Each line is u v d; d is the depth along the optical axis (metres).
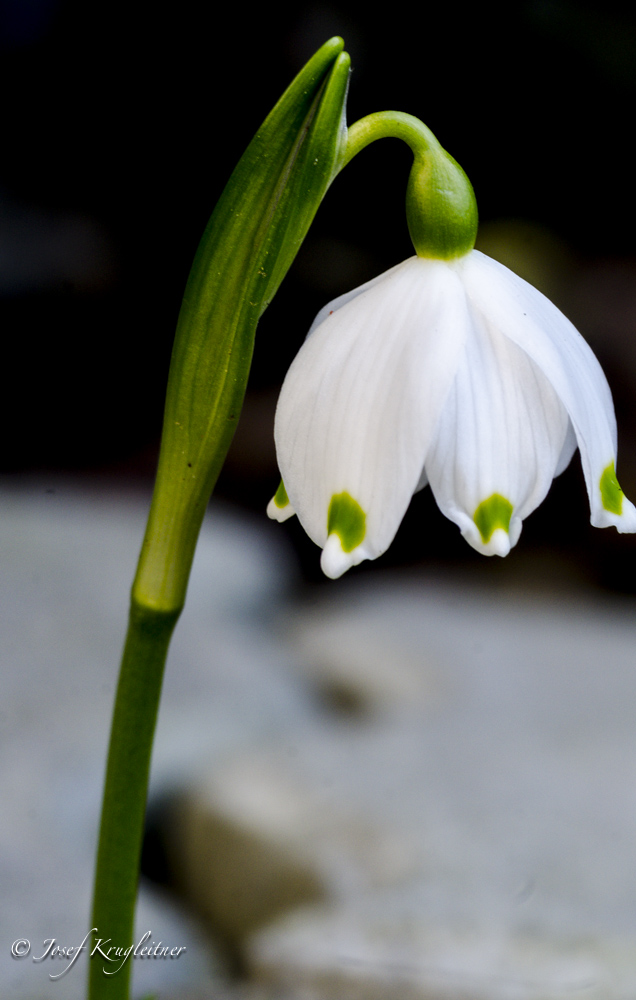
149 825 0.38
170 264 1.16
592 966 0.29
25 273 1.12
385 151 1.14
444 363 0.20
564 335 0.20
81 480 0.90
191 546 0.21
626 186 1.17
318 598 0.73
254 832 0.35
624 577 0.80
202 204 1.18
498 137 1.19
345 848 0.35
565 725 0.47
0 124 1.19
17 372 1.05
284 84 1.19
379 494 0.20
